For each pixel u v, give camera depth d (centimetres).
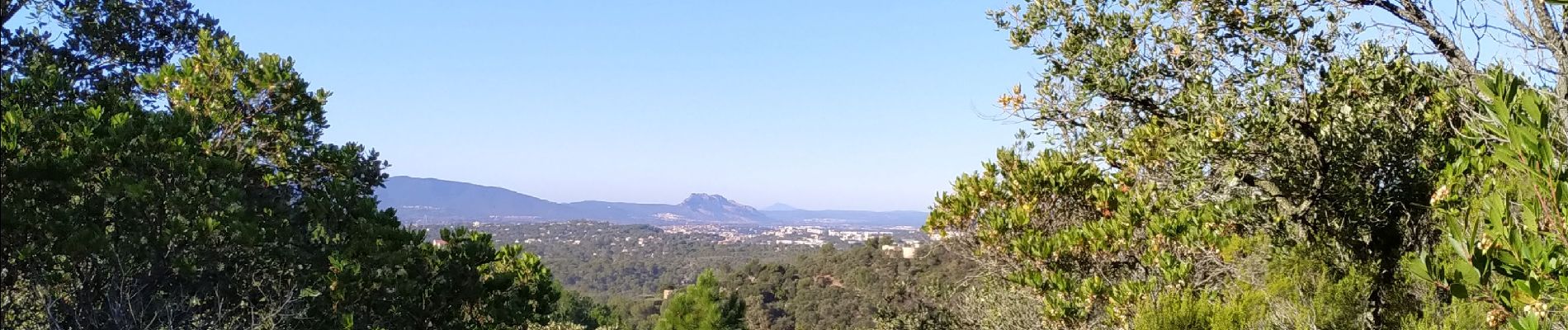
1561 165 222
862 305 2983
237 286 805
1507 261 238
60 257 686
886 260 3145
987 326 1037
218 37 1176
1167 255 746
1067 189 902
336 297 797
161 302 734
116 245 696
